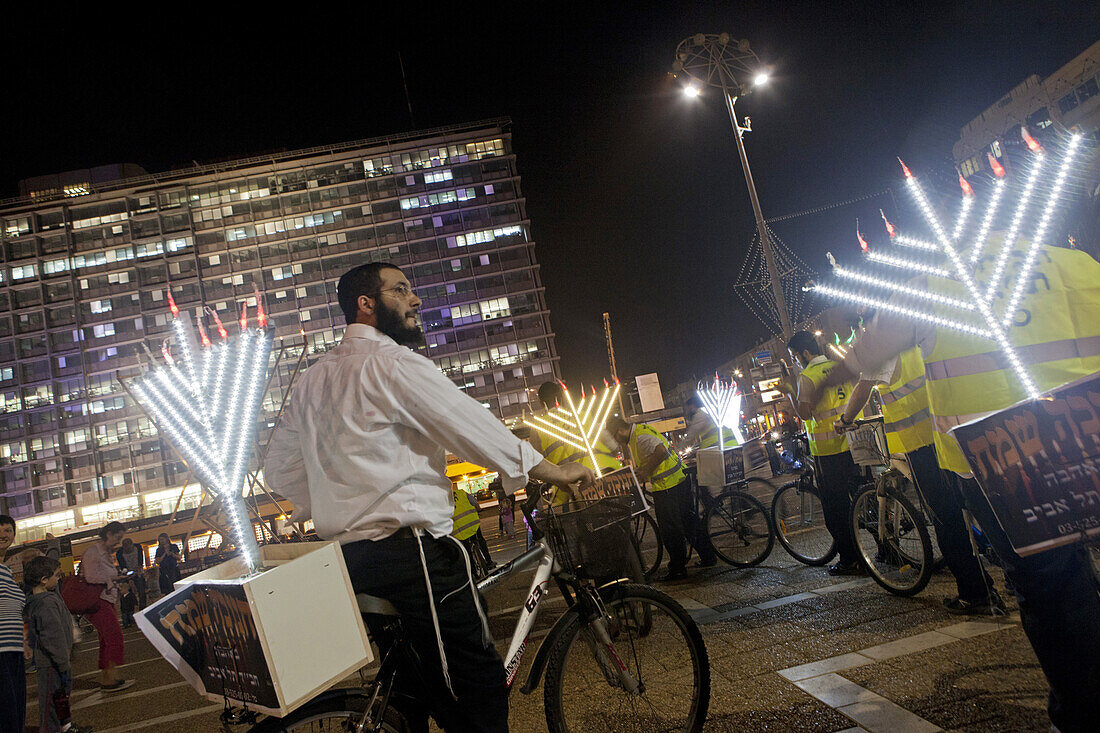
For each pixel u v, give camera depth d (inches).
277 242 2404.0
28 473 2207.2
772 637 155.6
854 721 105.5
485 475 1797.5
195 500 2159.2
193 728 184.2
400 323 93.0
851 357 125.6
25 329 2305.6
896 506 172.9
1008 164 94.7
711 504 261.0
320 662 73.0
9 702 151.5
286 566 72.8
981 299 94.1
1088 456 78.4
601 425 228.1
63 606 225.6
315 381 86.2
